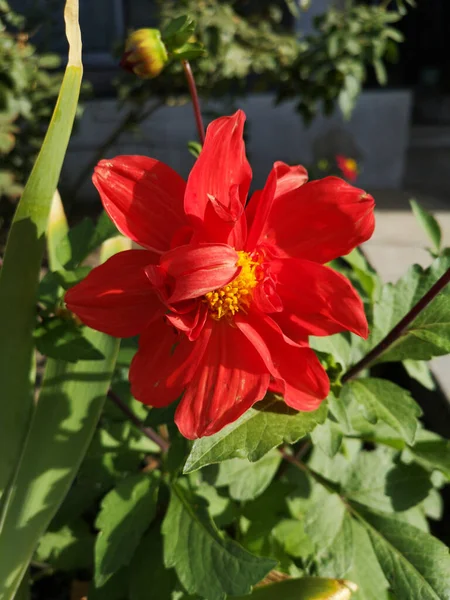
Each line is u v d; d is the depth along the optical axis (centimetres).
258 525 24
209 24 60
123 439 25
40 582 35
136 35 21
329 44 63
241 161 16
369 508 23
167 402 16
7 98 57
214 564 19
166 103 80
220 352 16
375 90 105
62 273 19
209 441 16
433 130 146
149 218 16
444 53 164
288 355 16
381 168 108
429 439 24
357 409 24
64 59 90
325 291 16
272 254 16
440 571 20
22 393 20
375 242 69
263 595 20
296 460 25
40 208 18
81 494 28
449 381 38
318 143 104
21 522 20
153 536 25
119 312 15
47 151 17
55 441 21
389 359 19
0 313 18
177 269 14
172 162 100
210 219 15
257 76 99
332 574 22
